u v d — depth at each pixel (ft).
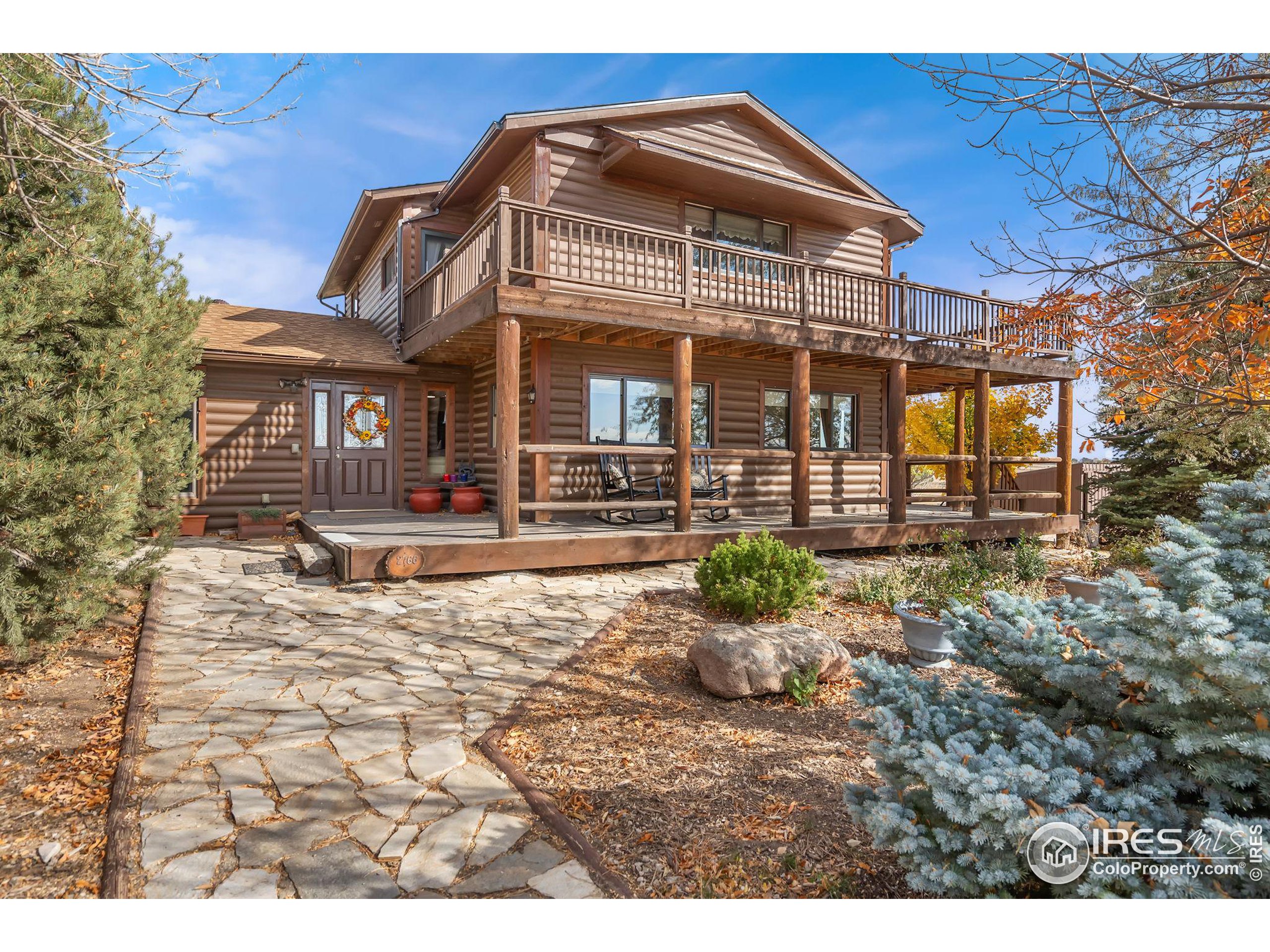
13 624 14.19
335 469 39.37
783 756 11.96
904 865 7.20
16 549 14.57
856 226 44.16
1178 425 16.40
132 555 19.66
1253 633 7.23
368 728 12.44
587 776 11.03
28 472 13.76
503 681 15.11
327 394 39.29
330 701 13.67
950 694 8.70
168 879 8.06
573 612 20.90
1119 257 13.48
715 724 13.28
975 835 6.36
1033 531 40.06
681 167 34.65
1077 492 53.57
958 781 6.37
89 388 16.40
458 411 43.11
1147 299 14.14
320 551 26.21
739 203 39.73
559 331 32.35
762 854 8.98
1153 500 39.01
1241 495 8.21
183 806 9.68
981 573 23.35
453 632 18.61
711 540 29.22
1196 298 13.28
